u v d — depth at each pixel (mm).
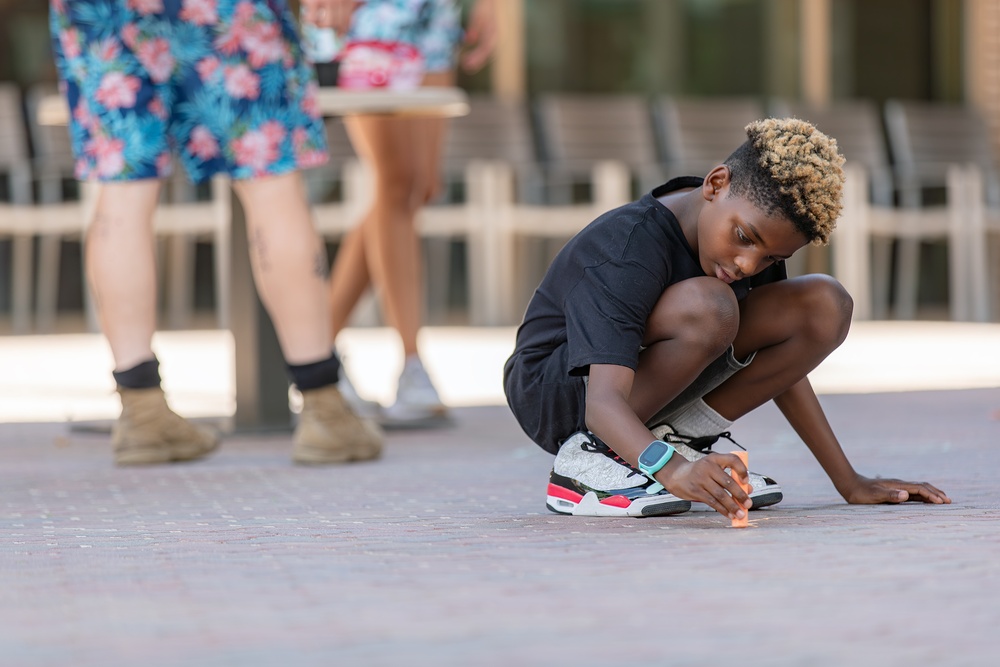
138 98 7746
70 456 8305
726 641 3357
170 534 5227
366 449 7969
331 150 18969
